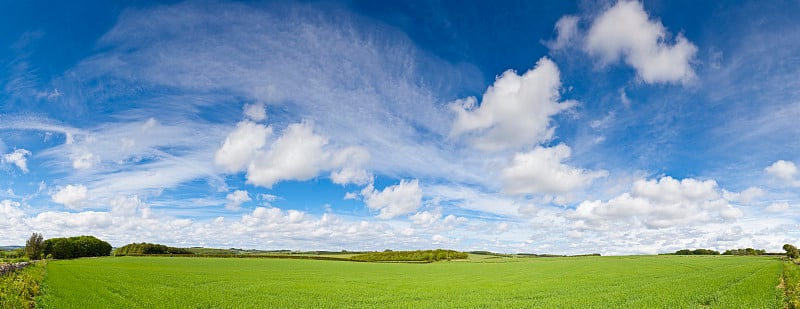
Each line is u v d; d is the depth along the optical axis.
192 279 55.56
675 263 93.19
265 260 124.75
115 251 175.25
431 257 148.12
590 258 130.38
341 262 123.50
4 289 32.75
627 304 30.80
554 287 46.41
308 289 44.78
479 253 181.38
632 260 111.00
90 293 35.75
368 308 31.64
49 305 28.61
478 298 37.44
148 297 35.16
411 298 37.78
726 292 35.66
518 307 30.89
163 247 184.62
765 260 103.06
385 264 113.56
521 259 139.88
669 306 29.31
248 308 30.70
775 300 30.41
